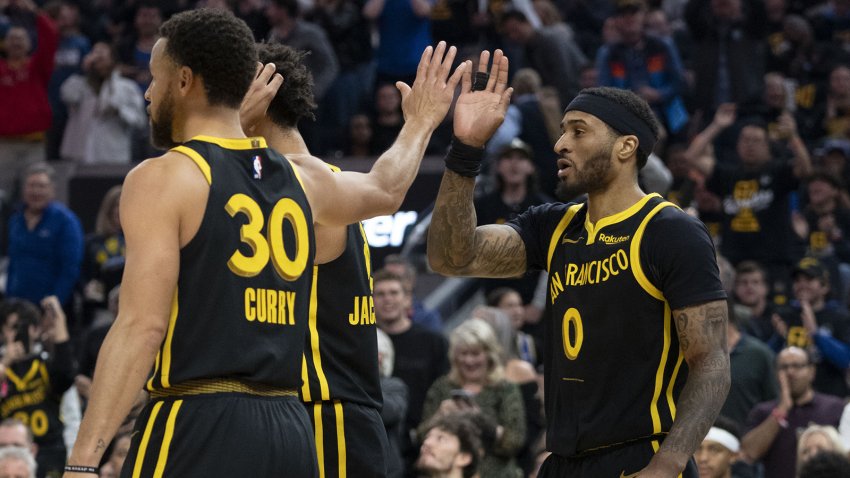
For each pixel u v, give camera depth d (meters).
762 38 30.28
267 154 7.45
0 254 28.52
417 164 8.29
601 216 8.63
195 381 7.08
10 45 28.55
